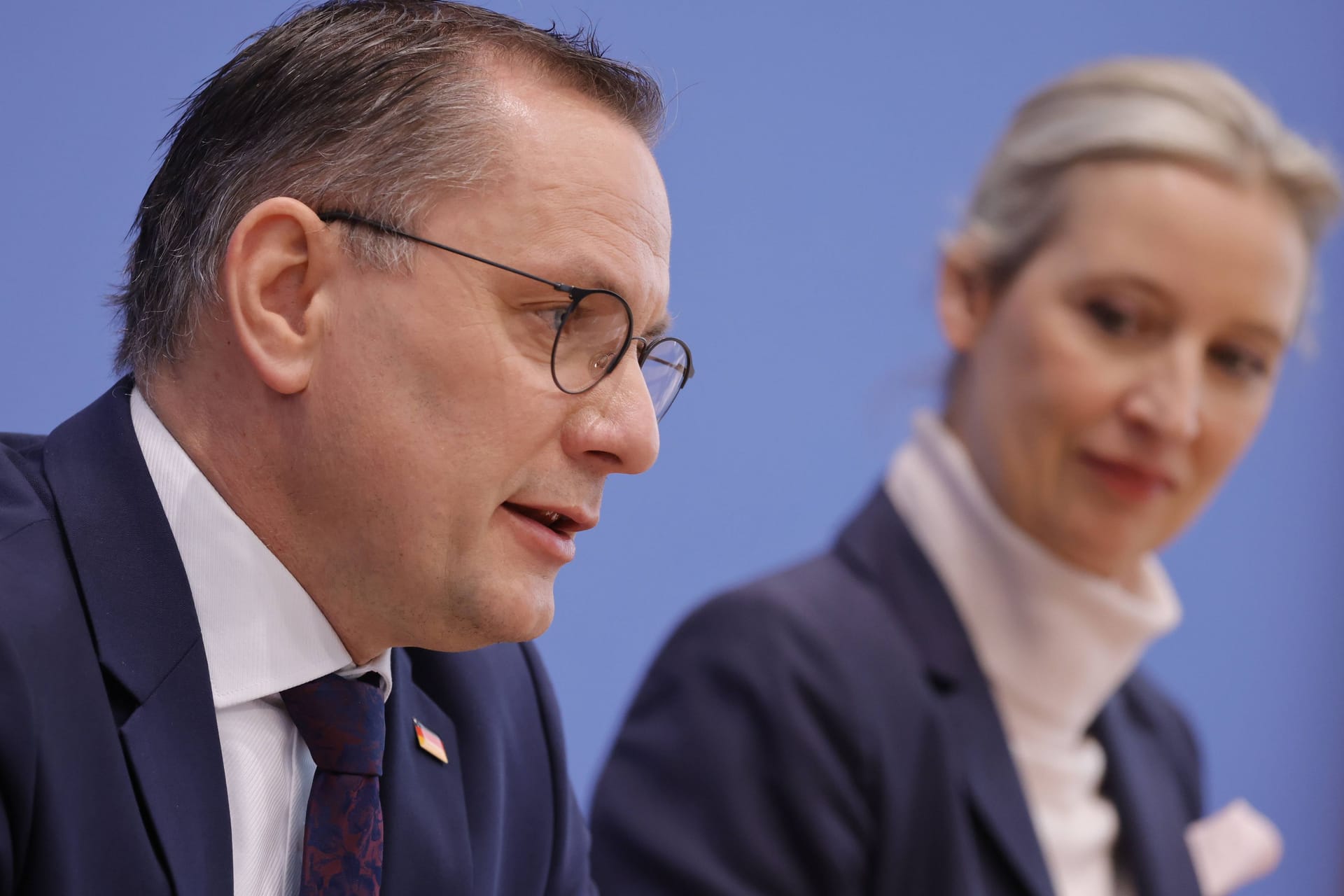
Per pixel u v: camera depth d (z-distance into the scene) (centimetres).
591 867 407
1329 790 721
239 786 247
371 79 254
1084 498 462
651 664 448
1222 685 695
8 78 389
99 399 266
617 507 521
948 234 507
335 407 248
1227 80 475
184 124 270
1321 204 472
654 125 277
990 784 431
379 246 247
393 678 281
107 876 223
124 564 243
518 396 249
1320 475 730
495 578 255
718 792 405
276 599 253
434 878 269
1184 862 480
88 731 227
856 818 412
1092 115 467
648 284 263
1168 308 454
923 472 479
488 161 250
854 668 428
